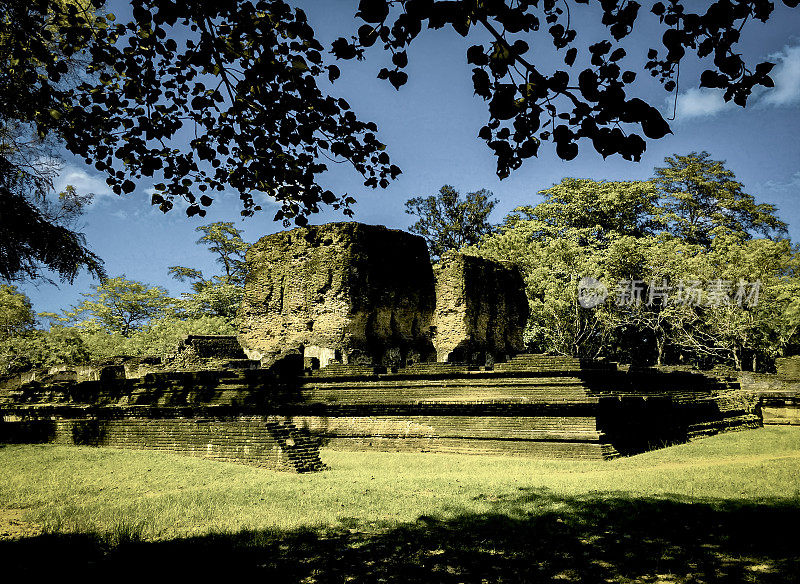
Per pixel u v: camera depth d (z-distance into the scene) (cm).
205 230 4978
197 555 761
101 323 5244
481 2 554
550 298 3797
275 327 2578
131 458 1677
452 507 1005
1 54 826
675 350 4538
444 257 2878
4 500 1201
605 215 5078
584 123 573
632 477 1233
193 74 814
